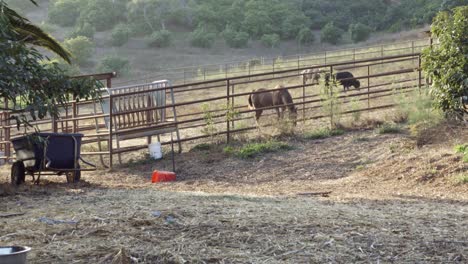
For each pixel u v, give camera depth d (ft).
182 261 20.80
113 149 57.16
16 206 31.01
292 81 113.50
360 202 34.01
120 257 20.18
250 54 240.94
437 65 47.67
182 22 276.21
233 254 21.66
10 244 22.90
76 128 60.23
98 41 254.27
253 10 266.36
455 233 24.94
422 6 252.21
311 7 284.61
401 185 42.37
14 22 43.37
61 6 281.74
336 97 58.59
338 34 247.70
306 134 57.21
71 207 29.89
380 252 22.18
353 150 51.83
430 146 49.55
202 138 60.95
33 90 37.29
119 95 54.39
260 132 59.06
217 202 31.35
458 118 50.70
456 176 41.83
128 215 27.17
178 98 108.99
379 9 272.31
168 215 27.02
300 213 28.37
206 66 208.64
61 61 128.06
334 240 23.41
